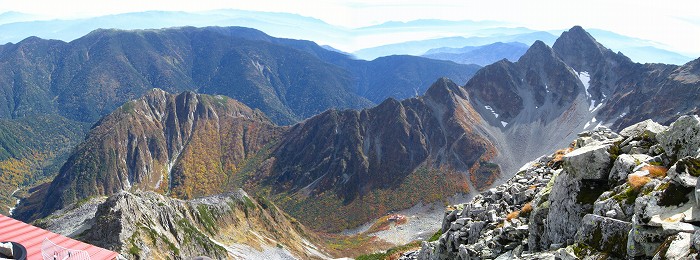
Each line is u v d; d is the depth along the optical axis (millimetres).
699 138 18875
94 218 104000
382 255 60844
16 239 27094
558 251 20016
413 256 44531
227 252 127312
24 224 29062
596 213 19812
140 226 103625
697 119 19359
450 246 31172
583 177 22375
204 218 142875
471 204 35562
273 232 175500
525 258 21797
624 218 18188
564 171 23719
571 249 19484
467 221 32312
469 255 27000
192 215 139250
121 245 94250
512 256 24484
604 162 22094
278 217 194250
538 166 37656
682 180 15969
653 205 16453
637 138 23391
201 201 156750
